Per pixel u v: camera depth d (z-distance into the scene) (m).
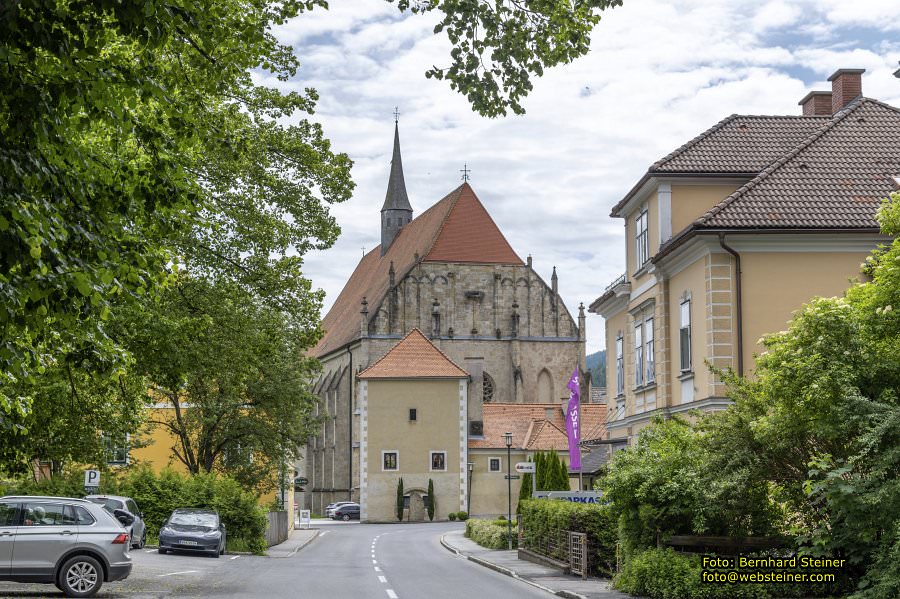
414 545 47.84
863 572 17.64
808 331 17.47
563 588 22.59
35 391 22.83
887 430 15.60
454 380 82.31
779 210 28.20
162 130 13.89
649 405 33.59
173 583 24.55
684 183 31.75
